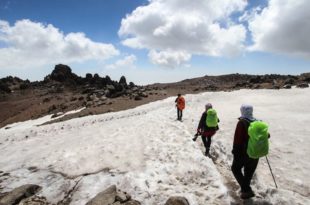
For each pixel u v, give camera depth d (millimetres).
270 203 6035
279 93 43781
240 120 6363
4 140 21000
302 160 9328
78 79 133500
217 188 7355
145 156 10422
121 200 6871
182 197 6512
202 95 47906
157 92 66688
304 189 7141
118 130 17000
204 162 9055
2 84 128625
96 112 40125
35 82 143625
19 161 11523
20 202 7363
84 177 8805
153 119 21109
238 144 6289
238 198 6742
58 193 7871
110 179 8453
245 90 53750
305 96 36938
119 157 10523
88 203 6781
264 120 18234
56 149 13008
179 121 18875
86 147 12625
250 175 6375
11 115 78125
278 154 10094
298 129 14438
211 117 10031
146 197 7125
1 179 9328
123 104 47469
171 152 10625
